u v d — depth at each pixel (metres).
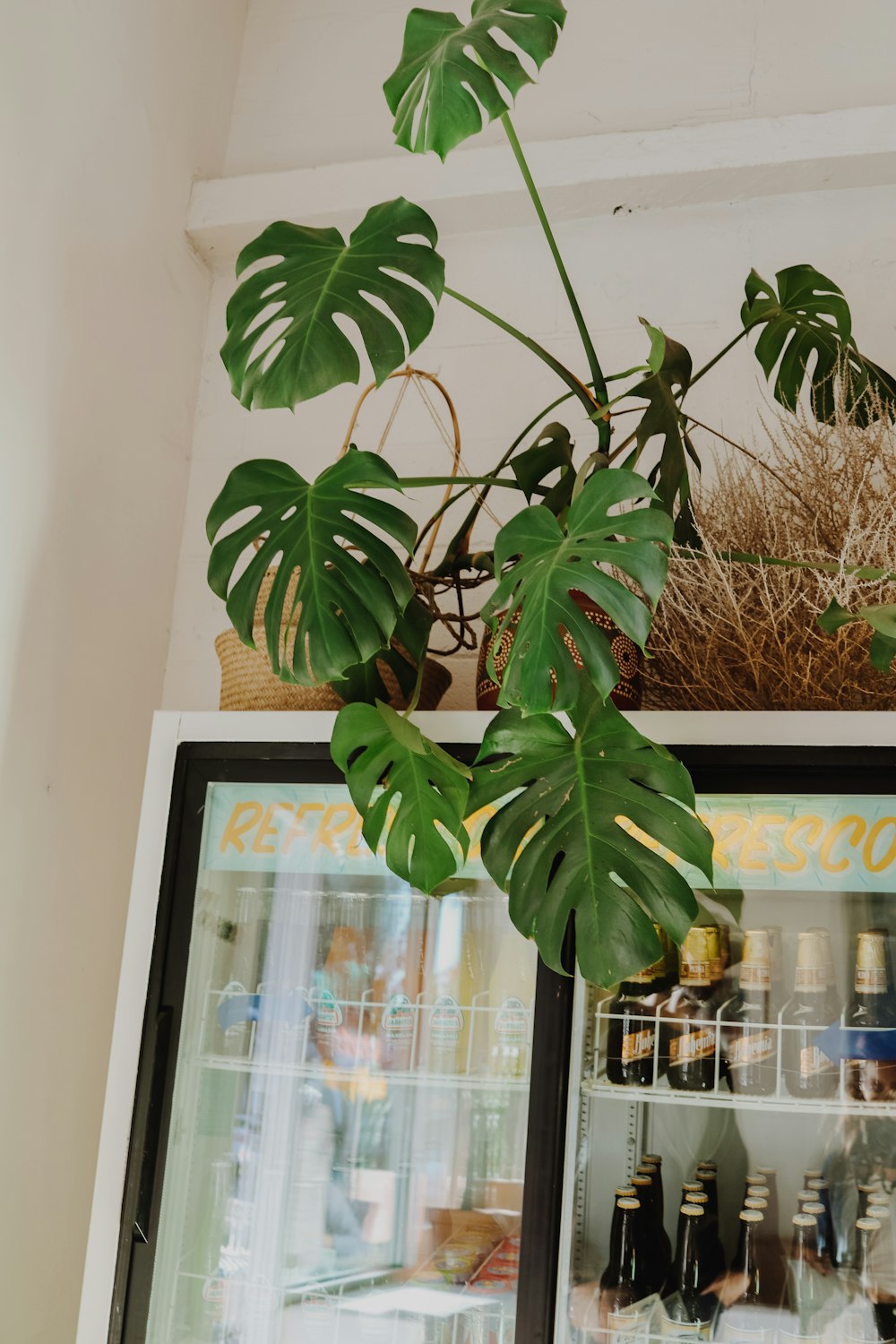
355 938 1.71
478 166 2.29
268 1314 1.62
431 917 1.69
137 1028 1.65
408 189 2.32
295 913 1.72
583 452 2.22
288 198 2.38
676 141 2.21
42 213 1.96
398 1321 1.58
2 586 1.84
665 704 1.79
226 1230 1.65
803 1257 1.51
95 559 2.08
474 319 2.35
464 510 2.25
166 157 2.35
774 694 1.73
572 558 1.46
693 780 1.53
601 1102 1.68
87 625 2.05
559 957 1.44
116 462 2.15
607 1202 1.62
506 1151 1.58
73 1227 1.94
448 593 2.20
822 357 1.96
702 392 2.19
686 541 1.83
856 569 1.65
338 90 2.56
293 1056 1.68
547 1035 1.53
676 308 2.25
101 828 2.06
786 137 2.16
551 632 1.33
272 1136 1.67
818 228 2.22
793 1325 1.49
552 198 2.28
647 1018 1.57
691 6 2.41
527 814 1.50
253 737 1.71
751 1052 1.53
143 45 2.27
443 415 2.31
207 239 2.44
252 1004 1.70
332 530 1.54
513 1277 1.53
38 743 1.90
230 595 1.57
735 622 1.73
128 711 2.17
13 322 1.88
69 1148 1.94
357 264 1.56
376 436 2.34
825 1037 1.51
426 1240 1.60
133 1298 1.56
